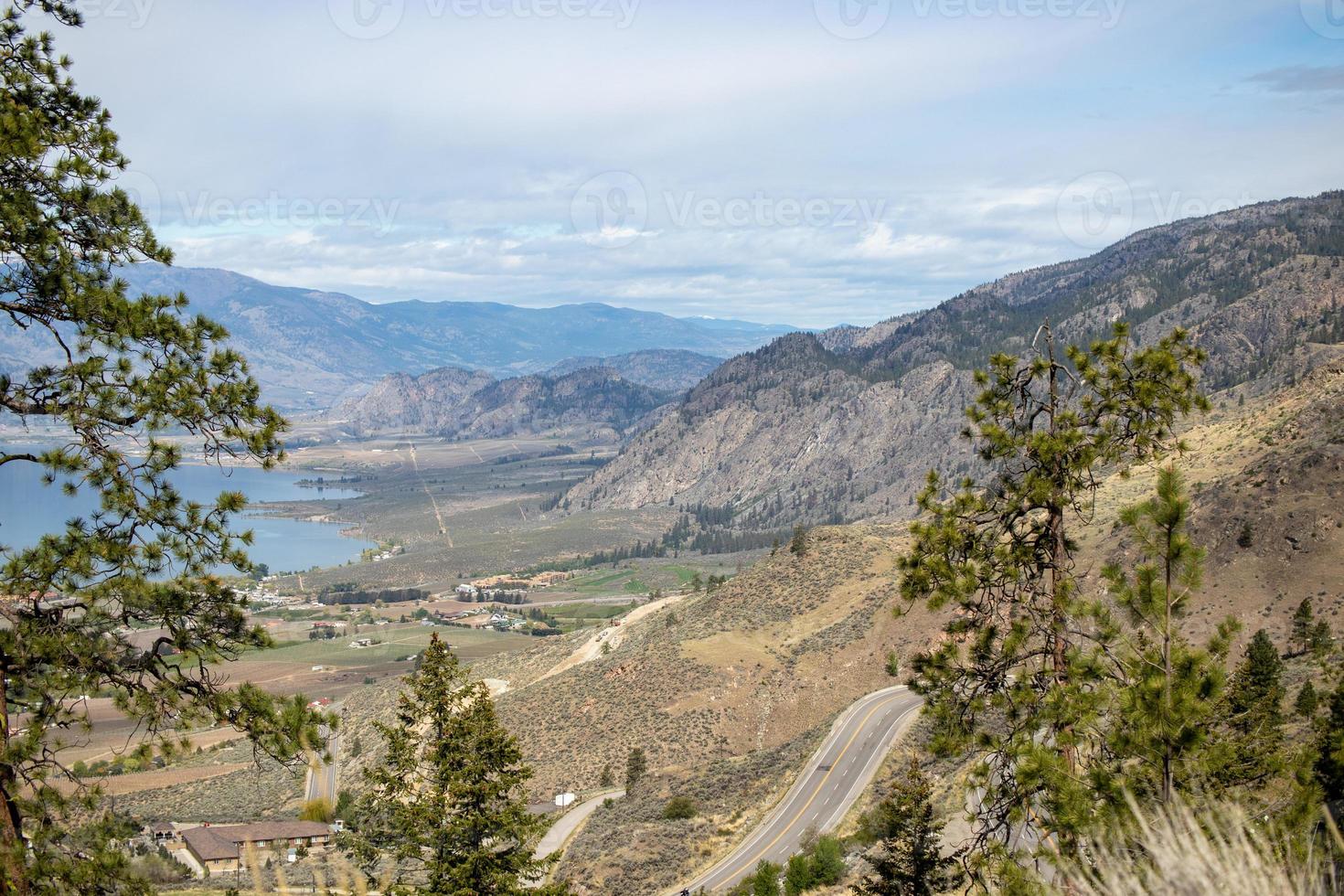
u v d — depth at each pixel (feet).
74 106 38.27
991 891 39.75
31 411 35.86
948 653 44.34
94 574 34.71
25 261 35.37
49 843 32.68
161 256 38.34
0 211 33.94
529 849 61.82
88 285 35.63
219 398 37.01
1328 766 31.24
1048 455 42.86
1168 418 42.47
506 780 60.13
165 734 35.63
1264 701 41.11
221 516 37.24
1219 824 23.65
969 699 43.57
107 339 35.70
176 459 35.88
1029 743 38.88
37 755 33.76
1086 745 39.29
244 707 36.81
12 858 31.24
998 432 44.88
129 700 34.99
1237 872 21.86
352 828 56.34
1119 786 34.24
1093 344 44.09
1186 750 33.91
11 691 34.55
